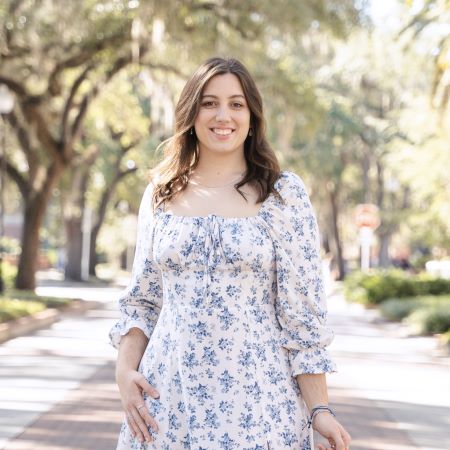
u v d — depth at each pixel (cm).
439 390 1279
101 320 2464
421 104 3131
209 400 343
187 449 345
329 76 5159
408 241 7231
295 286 355
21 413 1029
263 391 346
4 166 2880
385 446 900
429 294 3189
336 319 2650
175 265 354
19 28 2392
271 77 2781
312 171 5219
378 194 5919
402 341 1986
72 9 2384
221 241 350
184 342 347
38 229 3073
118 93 3578
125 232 6334
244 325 348
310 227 363
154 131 3106
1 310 2106
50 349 1681
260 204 360
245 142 373
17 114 3064
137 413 354
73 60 2733
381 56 4322
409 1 1598
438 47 1855
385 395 1221
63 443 879
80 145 4019
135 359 366
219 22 2609
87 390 1195
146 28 2525
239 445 340
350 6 2584
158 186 369
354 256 8431
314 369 350
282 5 2489
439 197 3209
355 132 5222
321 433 348
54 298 2823
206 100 366
